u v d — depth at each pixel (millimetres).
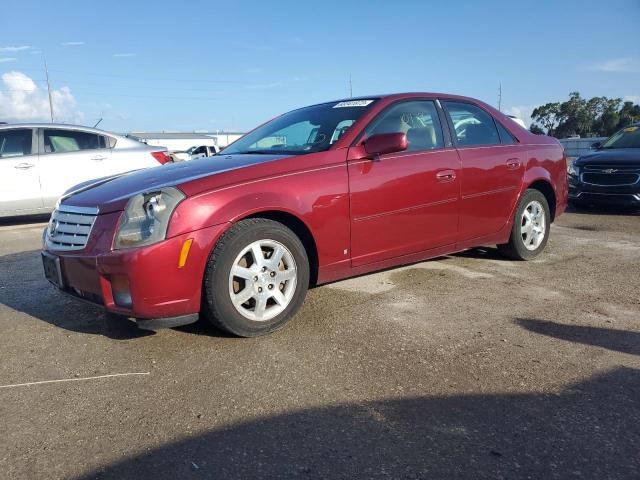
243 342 3303
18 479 2064
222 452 2201
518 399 2588
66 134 8430
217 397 2646
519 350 3148
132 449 2238
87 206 3312
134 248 2979
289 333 3436
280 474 2055
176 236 3014
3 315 3932
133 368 2990
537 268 5004
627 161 8164
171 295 3035
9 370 3012
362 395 2639
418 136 4316
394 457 2148
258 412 2500
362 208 3797
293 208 3436
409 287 4410
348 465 2104
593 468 2064
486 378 2803
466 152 4562
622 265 5098
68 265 3217
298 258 3463
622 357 3045
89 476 2074
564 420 2400
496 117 5074
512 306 3926
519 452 2172
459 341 3285
